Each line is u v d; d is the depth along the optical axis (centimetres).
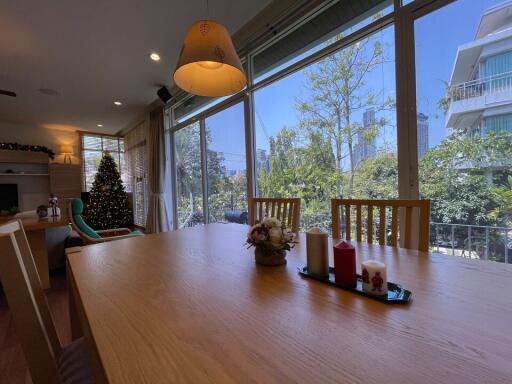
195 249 126
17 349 167
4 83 382
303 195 252
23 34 268
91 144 686
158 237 156
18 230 94
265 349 49
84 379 81
